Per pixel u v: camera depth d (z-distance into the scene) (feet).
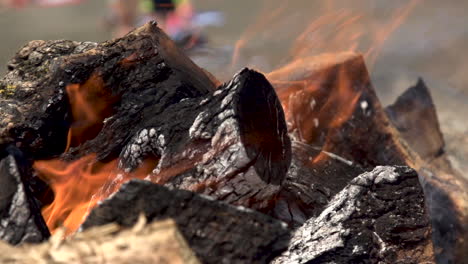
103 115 33.65
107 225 22.36
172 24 90.94
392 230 29.78
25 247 22.52
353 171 38.65
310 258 28.66
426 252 29.94
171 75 34.37
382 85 81.76
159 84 34.01
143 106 33.40
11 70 36.76
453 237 40.78
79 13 123.65
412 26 114.01
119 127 33.24
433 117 52.47
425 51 101.35
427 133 51.62
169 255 21.71
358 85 42.83
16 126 31.73
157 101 33.58
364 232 29.37
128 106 33.45
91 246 21.77
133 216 22.74
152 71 33.94
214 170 28.19
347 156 41.34
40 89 33.19
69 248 21.85
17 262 22.16
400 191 30.66
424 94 53.06
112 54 33.73
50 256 21.93
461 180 51.19
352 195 30.42
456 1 126.82
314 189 34.81
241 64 87.81
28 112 32.24
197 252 22.54
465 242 40.86
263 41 103.86
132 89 33.78
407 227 29.99
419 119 51.88
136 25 99.09
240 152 27.66
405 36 109.19
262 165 28.48
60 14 123.03
